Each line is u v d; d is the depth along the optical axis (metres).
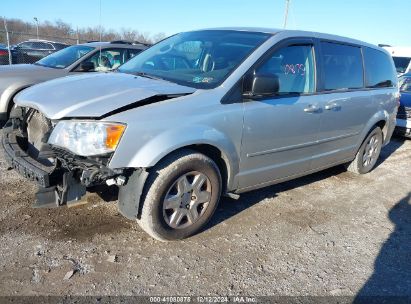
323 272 3.06
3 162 4.59
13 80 6.01
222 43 3.82
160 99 3.00
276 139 3.68
